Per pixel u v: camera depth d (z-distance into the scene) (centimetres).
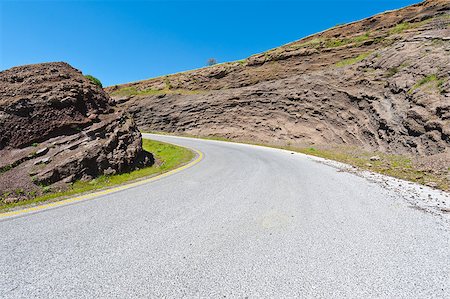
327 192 648
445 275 274
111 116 1246
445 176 834
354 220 443
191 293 240
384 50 2222
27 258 307
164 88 4597
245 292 243
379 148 1586
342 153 1628
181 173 971
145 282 258
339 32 3278
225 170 1024
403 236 376
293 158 1441
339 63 2838
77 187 818
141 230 399
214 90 3934
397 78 1767
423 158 1156
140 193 656
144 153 1292
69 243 351
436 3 2586
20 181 752
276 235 378
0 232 392
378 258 310
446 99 1270
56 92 1086
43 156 878
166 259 305
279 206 526
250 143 2569
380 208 515
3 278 264
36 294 237
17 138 888
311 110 2481
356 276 271
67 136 994
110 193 661
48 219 454
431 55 1648
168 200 582
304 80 2778
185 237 371
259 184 747
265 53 3712
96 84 1435
